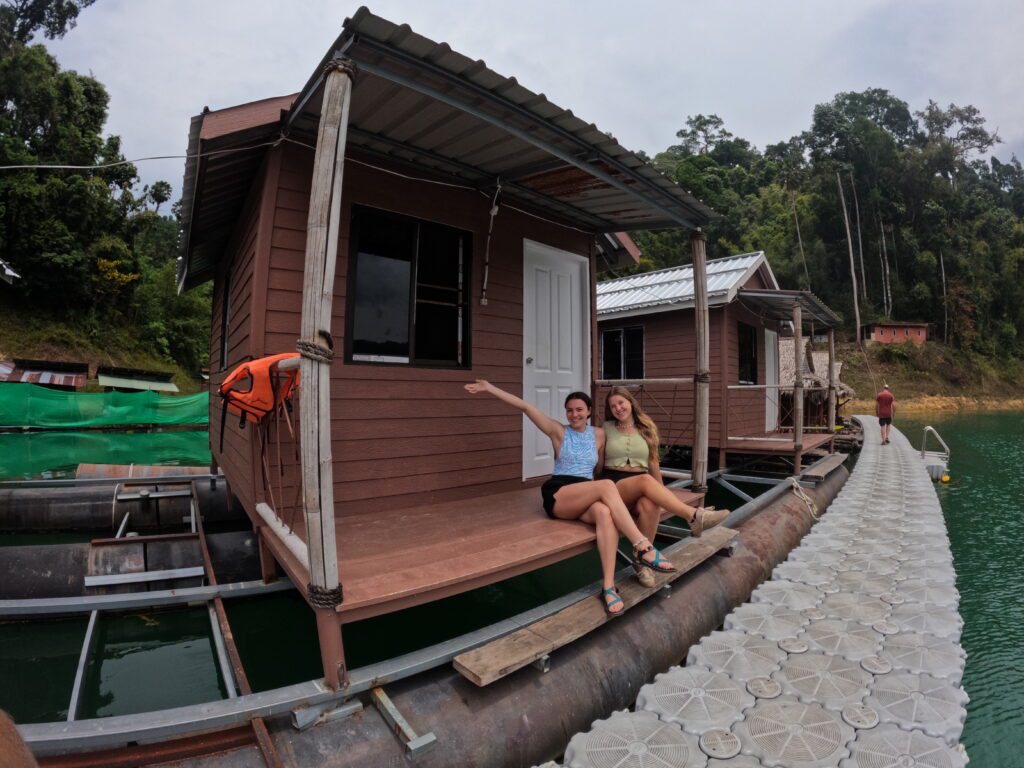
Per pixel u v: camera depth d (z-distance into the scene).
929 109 63.50
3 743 0.77
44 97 26.61
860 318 47.28
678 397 10.23
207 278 7.99
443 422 4.45
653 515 3.76
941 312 47.84
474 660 2.60
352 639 3.97
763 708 2.97
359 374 3.99
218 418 6.47
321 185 2.38
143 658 3.72
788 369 15.49
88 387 20.61
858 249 49.91
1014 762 2.97
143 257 32.25
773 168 73.56
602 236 6.41
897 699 3.05
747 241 52.88
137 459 11.71
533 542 3.28
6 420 14.24
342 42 2.46
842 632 3.86
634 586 3.57
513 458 4.96
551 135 3.46
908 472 11.09
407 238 4.33
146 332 28.17
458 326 4.66
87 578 3.96
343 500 3.90
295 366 2.74
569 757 2.56
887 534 6.43
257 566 4.45
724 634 3.82
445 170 4.39
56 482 6.64
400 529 3.58
